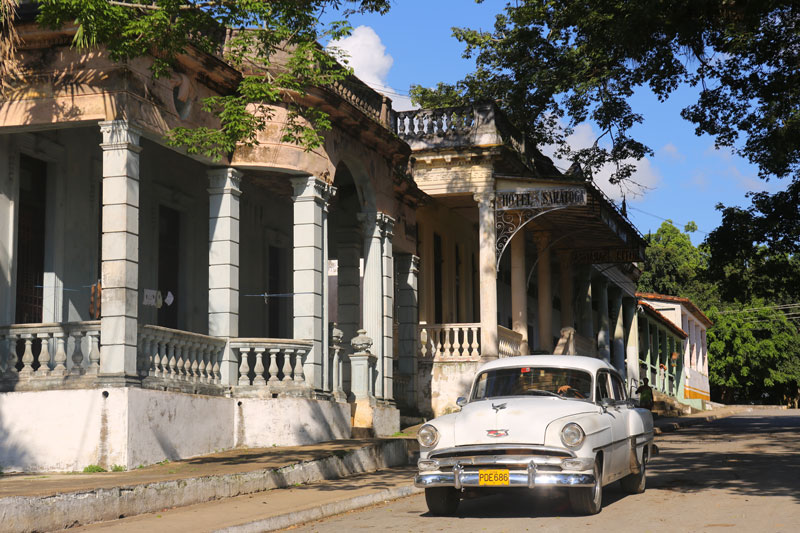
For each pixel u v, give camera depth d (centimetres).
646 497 1206
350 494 1234
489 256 2566
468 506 1160
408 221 2470
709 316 7438
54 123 1455
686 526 946
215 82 1670
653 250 7762
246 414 1638
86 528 943
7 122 1474
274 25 1348
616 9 1816
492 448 1009
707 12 1666
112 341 1379
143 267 1922
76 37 1303
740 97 2327
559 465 994
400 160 2277
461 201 2773
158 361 1473
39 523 910
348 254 2223
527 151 2886
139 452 1361
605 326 4022
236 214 1719
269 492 1274
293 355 1748
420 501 1252
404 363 2469
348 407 1875
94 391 1355
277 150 1738
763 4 1596
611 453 1102
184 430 1479
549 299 3109
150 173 1958
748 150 2591
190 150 1391
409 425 2314
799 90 2159
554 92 2495
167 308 2023
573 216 2902
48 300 1652
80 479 1196
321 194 1831
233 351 1677
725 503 1126
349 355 2025
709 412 4953
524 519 1020
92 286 1741
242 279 2269
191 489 1146
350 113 1908
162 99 1521
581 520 1000
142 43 1326
